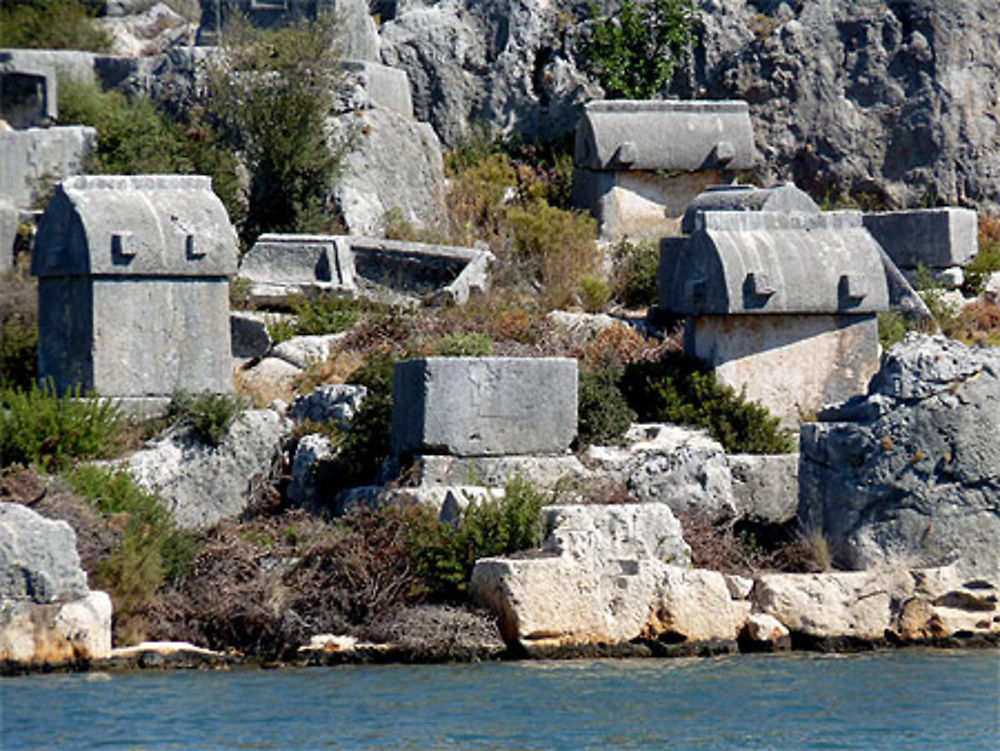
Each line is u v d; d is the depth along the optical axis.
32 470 85.44
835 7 153.25
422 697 70.62
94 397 96.56
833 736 65.12
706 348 104.56
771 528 93.31
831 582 84.62
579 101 152.88
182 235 99.75
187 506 94.06
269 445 96.50
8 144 130.38
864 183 151.25
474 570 80.75
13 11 156.88
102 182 101.06
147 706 68.69
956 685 74.25
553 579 79.06
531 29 154.88
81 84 140.38
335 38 142.62
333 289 118.56
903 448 87.12
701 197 115.75
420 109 152.00
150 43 164.38
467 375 90.50
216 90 134.00
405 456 91.50
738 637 82.62
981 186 151.25
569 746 63.47
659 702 70.31
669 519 84.44
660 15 151.50
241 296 117.75
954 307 127.75
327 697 70.38
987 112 152.38
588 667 77.19
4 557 75.44
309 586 81.31
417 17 153.50
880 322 115.62
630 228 139.38
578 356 108.31
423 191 138.88
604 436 96.25
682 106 141.00
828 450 88.38
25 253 120.50
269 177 130.62
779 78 151.50
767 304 102.19
